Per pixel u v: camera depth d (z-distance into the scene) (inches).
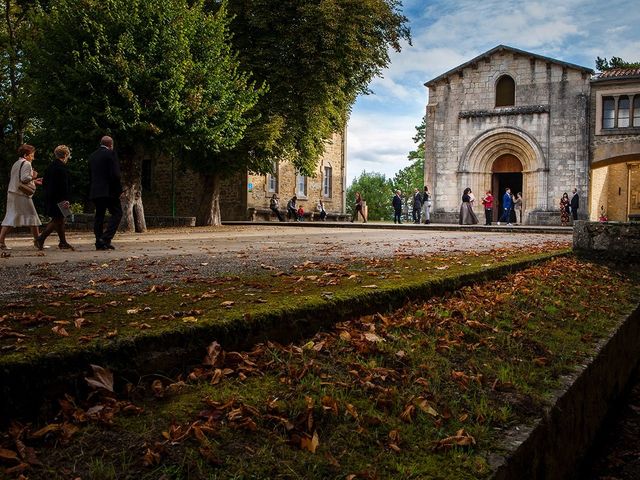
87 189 1179.3
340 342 120.6
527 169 1187.3
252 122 883.4
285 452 77.9
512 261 266.8
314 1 879.7
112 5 681.0
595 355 158.6
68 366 78.7
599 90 1130.7
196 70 719.1
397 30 961.5
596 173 1338.6
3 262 272.5
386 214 2923.2
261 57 906.7
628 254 362.9
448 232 779.4
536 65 1175.0
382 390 103.1
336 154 1528.1
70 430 72.0
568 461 126.6
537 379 131.0
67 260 285.4
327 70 878.4
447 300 178.2
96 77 660.1
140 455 70.6
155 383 87.1
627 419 189.3
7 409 71.7
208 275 202.8
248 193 1244.5
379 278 182.2
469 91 1235.2
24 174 365.4
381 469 79.4
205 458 72.2
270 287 158.9
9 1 975.0
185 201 1339.8
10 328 96.7
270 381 96.8
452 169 1252.5
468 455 87.2
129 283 177.8
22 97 758.5
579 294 253.0
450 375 120.4
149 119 682.8
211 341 99.7
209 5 940.0
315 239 531.2
